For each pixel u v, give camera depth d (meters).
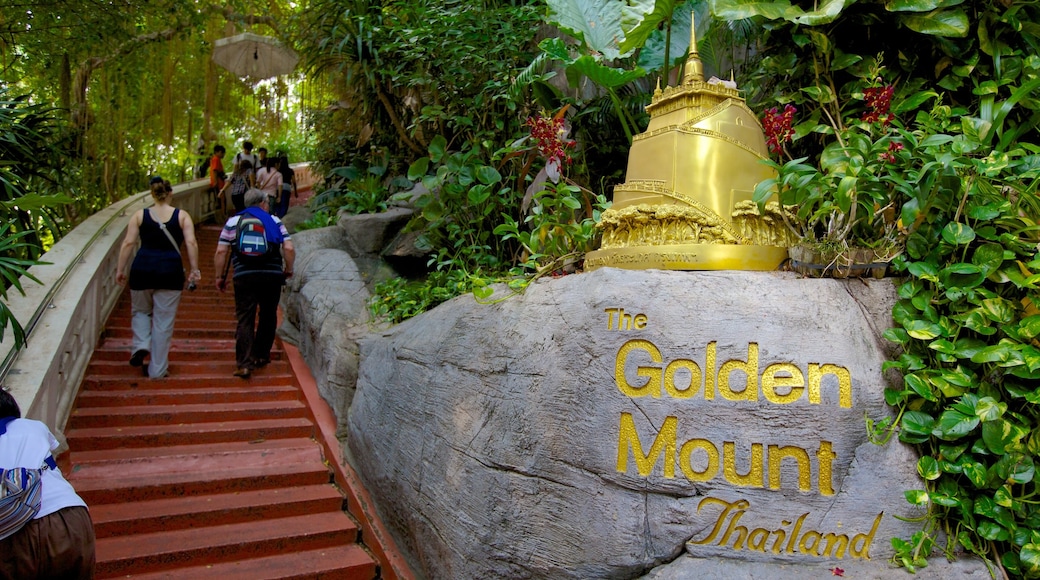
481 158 6.04
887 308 2.94
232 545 3.94
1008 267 2.76
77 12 8.13
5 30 8.17
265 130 15.81
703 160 3.31
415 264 6.95
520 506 3.04
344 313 5.87
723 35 4.93
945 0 3.58
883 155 3.05
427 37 6.37
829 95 3.81
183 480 4.46
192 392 5.52
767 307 2.88
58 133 6.84
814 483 2.65
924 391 2.62
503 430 3.21
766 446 2.70
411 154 8.25
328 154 10.35
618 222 3.44
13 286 4.93
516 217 5.65
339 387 5.21
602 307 2.99
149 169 13.93
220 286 6.05
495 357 3.40
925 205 2.84
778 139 3.50
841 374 2.75
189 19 10.69
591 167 5.57
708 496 2.70
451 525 3.37
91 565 2.81
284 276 6.09
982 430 2.58
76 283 5.44
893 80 3.86
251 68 11.82
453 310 4.01
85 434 4.79
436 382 3.79
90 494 4.19
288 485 4.68
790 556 2.63
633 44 4.58
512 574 3.05
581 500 2.86
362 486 4.56
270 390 5.75
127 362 5.88
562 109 4.48
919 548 2.55
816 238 3.27
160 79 11.63
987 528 2.53
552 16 5.18
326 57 7.97
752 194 3.32
